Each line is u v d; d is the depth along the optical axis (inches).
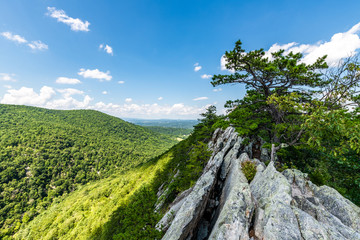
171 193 955.3
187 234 333.1
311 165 567.5
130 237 494.3
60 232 2711.6
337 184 450.9
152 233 467.5
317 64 645.9
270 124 753.6
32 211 4505.4
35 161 6412.4
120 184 3659.0
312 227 212.2
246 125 698.2
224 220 270.4
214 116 1964.8
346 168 460.4
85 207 3348.9
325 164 529.3
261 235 237.5
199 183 466.0
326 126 330.0
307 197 312.5
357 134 279.4
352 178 430.6
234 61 677.3
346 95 395.5
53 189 5639.8
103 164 7524.6
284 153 548.4
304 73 631.8
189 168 986.1
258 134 885.8
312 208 275.4
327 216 257.3
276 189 307.4
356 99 414.9
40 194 5255.9
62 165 6815.9
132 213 596.1
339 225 236.8
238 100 890.7
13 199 4837.6
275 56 759.7
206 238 357.7
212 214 422.9
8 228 3946.9
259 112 832.9
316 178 434.3
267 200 291.3
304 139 479.5
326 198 311.4
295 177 382.9
